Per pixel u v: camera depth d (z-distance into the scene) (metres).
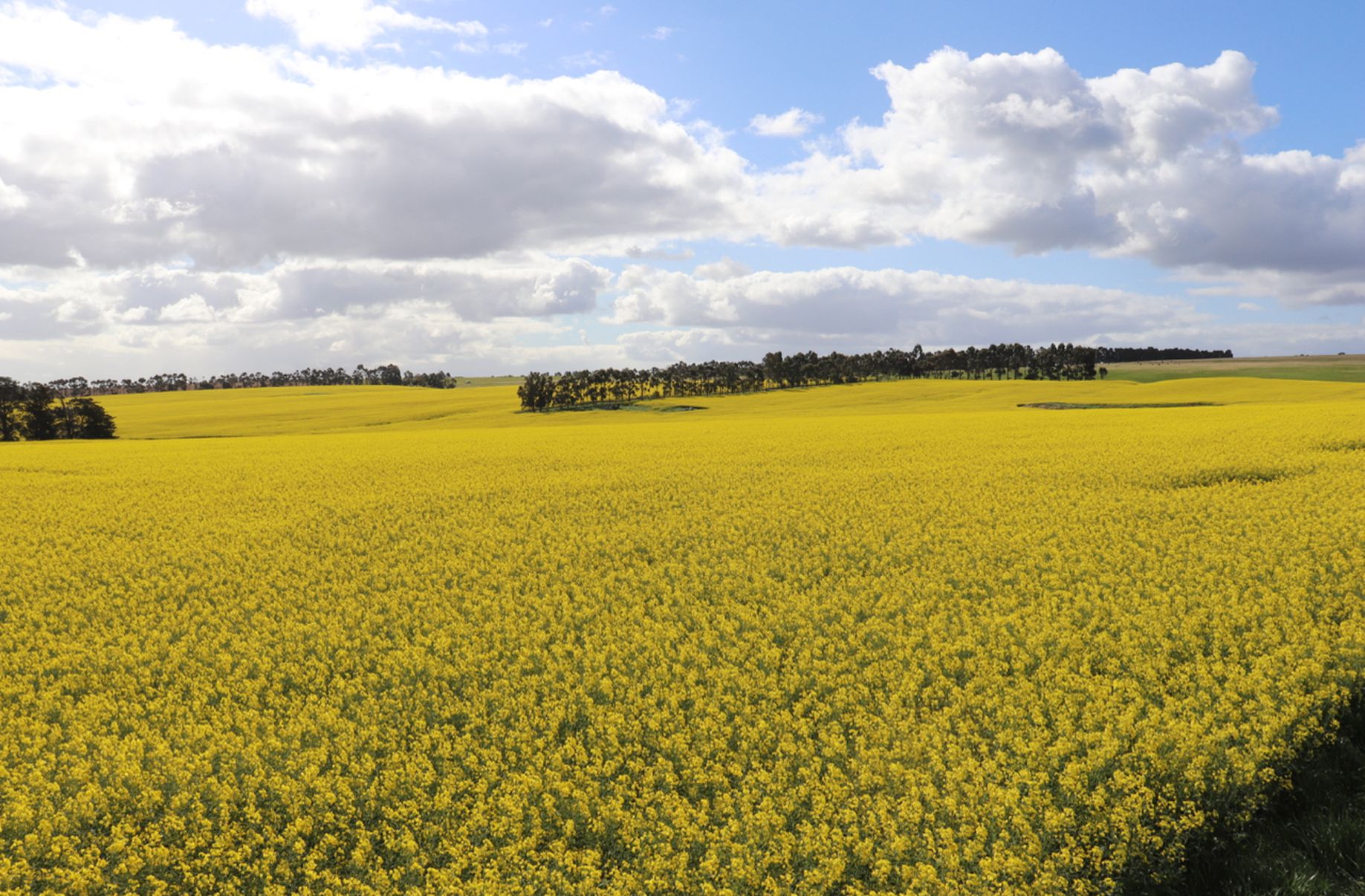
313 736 9.84
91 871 7.34
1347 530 15.85
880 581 14.64
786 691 10.32
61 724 10.74
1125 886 6.79
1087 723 8.70
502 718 10.07
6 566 18.45
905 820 7.26
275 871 7.45
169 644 13.40
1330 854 6.75
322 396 141.62
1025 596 13.49
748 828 7.32
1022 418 49.34
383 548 19.31
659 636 12.49
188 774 8.73
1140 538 16.47
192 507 25.11
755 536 18.80
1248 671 10.05
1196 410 51.34
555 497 25.03
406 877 7.28
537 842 7.59
